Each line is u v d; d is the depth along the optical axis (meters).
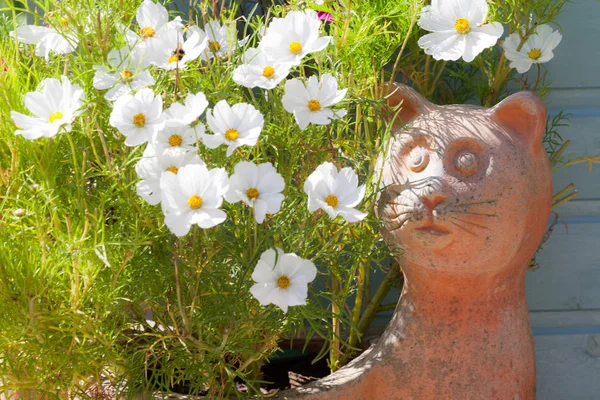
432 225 1.86
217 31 1.93
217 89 1.87
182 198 1.72
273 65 1.84
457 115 1.90
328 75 1.83
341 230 1.85
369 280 2.15
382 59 1.99
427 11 1.93
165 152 1.78
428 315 1.93
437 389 1.93
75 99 1.75
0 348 1.82
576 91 2.21
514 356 1.94
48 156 1.80
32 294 1.76
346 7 1.96
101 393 1.90
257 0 2.12
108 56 1.84
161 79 1.86
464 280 1.90
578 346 2.26
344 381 1.94
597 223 2.23
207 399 1.86
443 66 2.08
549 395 2.27
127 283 1.84
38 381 1.89
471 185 1.85
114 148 1.86
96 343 1.84
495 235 1.86
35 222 1.79
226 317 1.82
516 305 1.95
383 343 1.96
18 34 1.86
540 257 2.24
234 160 1.86
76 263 1.78
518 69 2.02
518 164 1.87
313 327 1.91
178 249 1.85
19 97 1.82
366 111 1.96
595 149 2.22
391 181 1.89
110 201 1.84
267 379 2.07
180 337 1.83
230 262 1.88
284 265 1.77
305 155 1.95
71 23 1.85
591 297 2.25
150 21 1.89
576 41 2.20
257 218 1.75
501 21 2.05
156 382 1.89
